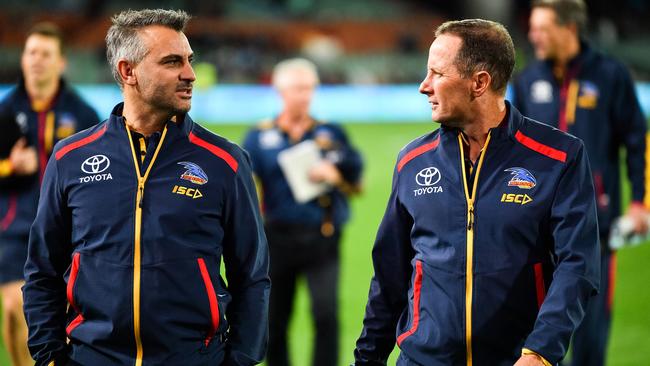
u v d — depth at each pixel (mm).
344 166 18672
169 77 10258
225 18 119688
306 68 18938
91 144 10594
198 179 10375
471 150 10492
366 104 90438
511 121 10289
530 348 9531
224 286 10805
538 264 10078
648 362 19797
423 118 84125
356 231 35250
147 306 10109
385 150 59562
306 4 127312
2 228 16859
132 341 10188
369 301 11203
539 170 10086
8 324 17000
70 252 10883
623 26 111812
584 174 10164
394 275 11031
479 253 10070
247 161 10953
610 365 19688
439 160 10469
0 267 16891
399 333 10781
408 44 113125
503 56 10188
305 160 18062
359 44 118562
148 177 10328
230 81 101438
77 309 10461
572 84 16844
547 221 10062
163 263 10148
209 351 10469
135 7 114875
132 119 10641
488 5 117625
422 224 10430
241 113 85562
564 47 16703
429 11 128375
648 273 27359
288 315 18219
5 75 90812
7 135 16562
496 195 10102
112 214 10242
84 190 10367
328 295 17953
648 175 16984
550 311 9625
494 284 10016
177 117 10680
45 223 10633
